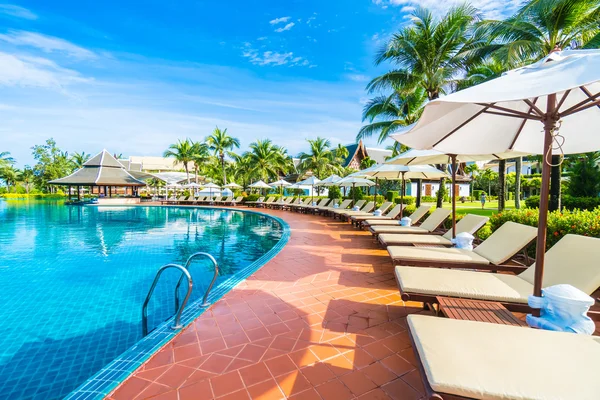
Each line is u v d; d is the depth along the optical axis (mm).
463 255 4617
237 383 2430
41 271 6930
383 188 28219
